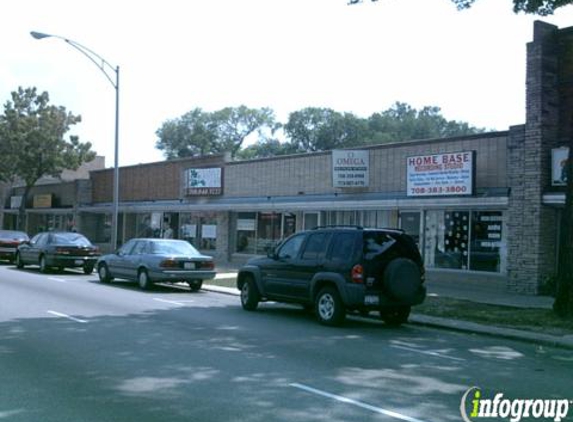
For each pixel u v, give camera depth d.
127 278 20.14
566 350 11.12
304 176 26.28
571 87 18.11
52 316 13.03
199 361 8.93
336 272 12.88
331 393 7.33
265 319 13.70
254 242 29.19
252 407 6.66
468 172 19.19
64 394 7.07
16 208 50.03
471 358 9.98
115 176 26.72
